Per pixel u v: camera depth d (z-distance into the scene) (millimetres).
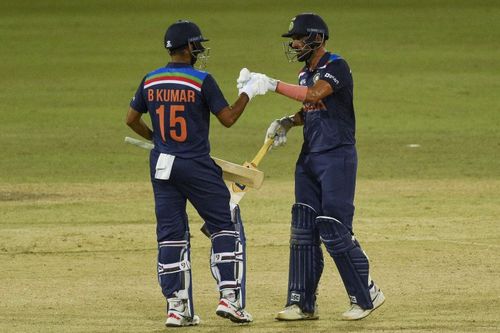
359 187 65562
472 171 73125
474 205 57812
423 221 51844
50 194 63125
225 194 28922
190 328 28594
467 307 31438
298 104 109312
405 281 36219
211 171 28734
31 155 81250
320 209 30156
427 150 83875
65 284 36094
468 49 141375
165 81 28516
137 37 150375
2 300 32938
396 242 45438
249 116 103062
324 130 29688
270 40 147000
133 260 41656
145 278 37469
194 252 43438
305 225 30109
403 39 146875
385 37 148125
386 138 90688
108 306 31922
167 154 28578
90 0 175500
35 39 147875
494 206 57406
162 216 28828
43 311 31047
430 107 108312
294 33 29812
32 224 52125
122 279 37219
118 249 44562
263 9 168750
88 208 57406
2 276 37875
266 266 39750
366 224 50812
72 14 165375
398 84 120125
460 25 154375
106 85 120938
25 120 101125
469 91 116875
